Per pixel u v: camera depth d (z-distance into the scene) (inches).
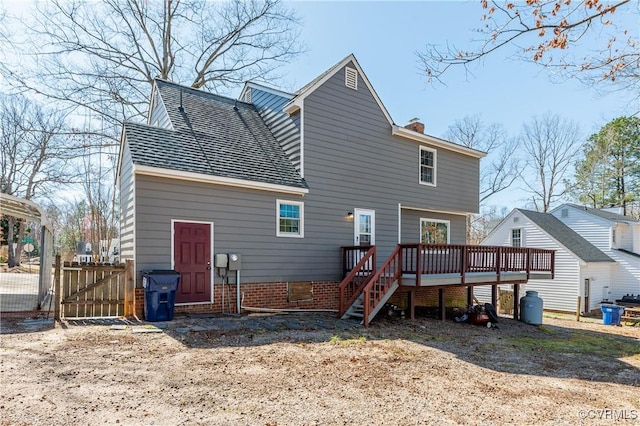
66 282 321.1
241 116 520.7
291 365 227.5
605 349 376.5
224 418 150.4
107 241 876.0
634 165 1203.9
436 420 161.0
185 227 364.2
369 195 514.3
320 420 154.1
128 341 257.6
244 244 399.5
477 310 459.5
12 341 245.8
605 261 884.0
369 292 377.7
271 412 158.9
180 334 282.5
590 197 1299.2
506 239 971.3
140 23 778.2
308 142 458.6
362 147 511.2
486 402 188.2
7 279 714.8
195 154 389.7
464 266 454.6
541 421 167.9
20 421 137.7
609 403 199.8
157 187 350.0
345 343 293.3
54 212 1262.3
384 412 166.6
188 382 188.7
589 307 850.1
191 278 364.2
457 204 634.8
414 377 221.6
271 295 415.2
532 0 200.7
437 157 609.3
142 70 799.1
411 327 389.7
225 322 332.8
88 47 738.8
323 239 463.8
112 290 335.0
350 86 503.8
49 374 188.4
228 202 391.5
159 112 502.0
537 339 406.6
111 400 161.6
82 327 290.0
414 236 596.7
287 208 439.5
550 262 605.9
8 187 966.4
